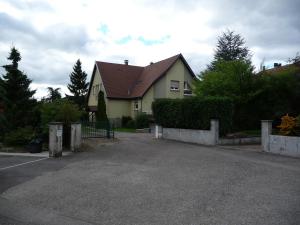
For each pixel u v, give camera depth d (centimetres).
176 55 4044
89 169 1213
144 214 682
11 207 749
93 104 4497
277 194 827
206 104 2048
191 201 770
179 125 2288
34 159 1501
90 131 2322
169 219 649
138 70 4534
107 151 1739
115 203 763
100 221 647
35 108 2194
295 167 1224
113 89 4088
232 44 4878
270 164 1293
